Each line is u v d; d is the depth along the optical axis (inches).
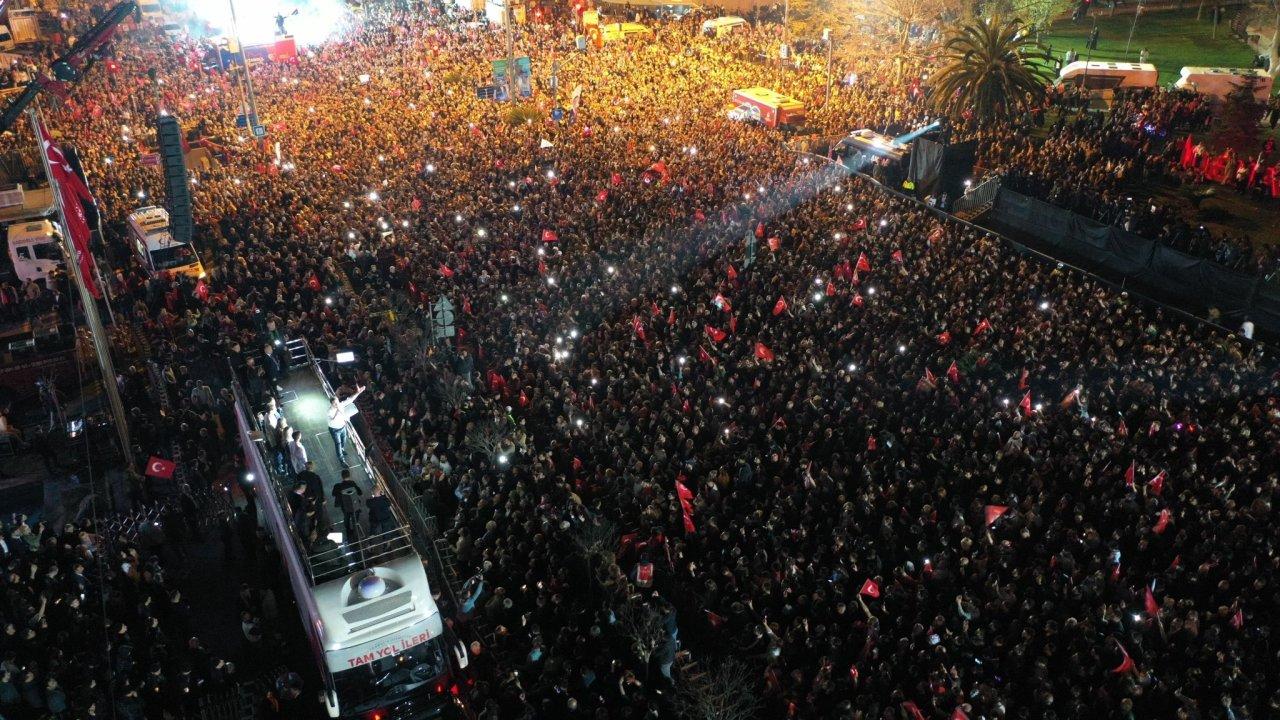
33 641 754.2
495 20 2903.5
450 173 1711.4
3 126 1130.7
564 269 1316.4
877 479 922.1
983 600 784.3
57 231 1373.0
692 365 1102.4
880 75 2375.7
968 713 662.5
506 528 860.0
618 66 2488.9
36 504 1039.0
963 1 2452.0
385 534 750.5
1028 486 896.3
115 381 1122.0
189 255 1414.9
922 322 1194.6
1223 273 1289.4
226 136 1955.0
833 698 711.1
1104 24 3011.8
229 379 1145.4
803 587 799.7
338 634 668.1
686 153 1809.8
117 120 2058.3
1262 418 982.4
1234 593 787.4
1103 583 771.4
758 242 1429.6
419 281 1330.0
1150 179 1781.5
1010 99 1936.5
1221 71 2111.2
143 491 971.3
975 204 1659.7
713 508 877.8
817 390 1024.9
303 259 1343.5
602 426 996.6
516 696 706.8
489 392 1100.5
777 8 3122.5
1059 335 1131.3
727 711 698.2
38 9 2834.6
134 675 735.1
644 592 809.5
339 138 1916.8
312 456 906.1
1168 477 901.8
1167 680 695.7
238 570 916.0
